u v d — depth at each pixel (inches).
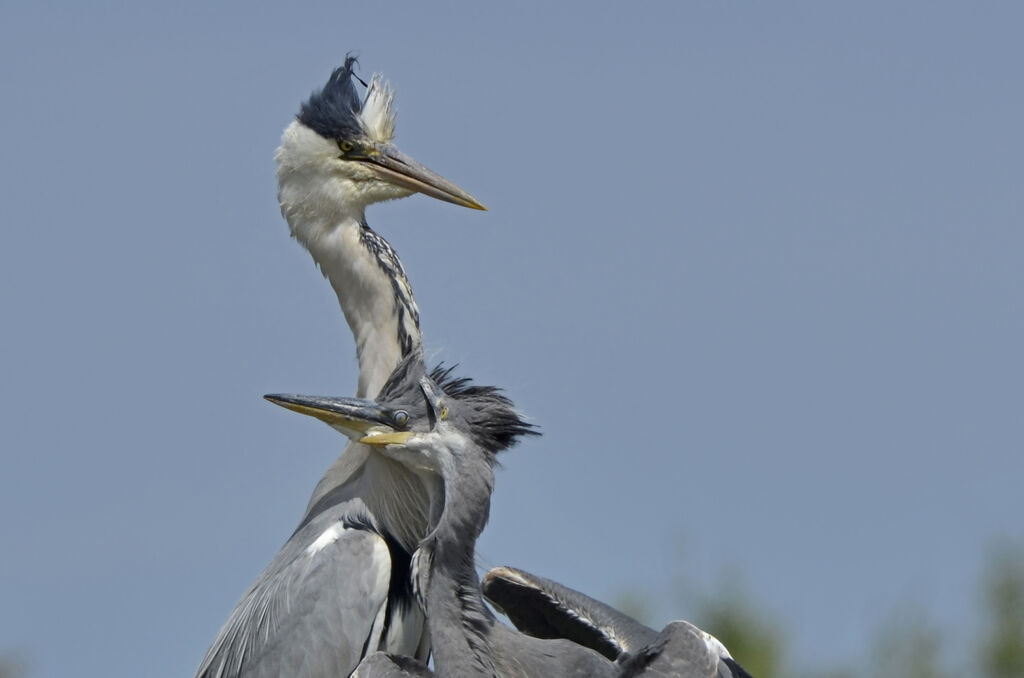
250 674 501.0
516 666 462.9
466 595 464.4
